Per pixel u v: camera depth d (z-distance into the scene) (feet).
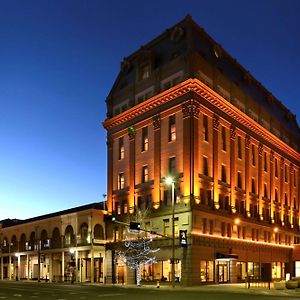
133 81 233.55
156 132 206.39
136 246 196.24
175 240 183.21
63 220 256.32
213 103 203.41
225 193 205.77
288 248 263.49
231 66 239.91
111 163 236.84
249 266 217.15
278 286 147.23
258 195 237.86
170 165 196.75
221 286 169.48
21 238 310.04
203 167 193.26
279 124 276.41
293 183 288.92
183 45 207.92
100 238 230.27
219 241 193.16
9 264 324.39
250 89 252.83
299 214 291.99
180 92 193.98
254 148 239.91
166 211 192.54
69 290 148.66
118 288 163.02
